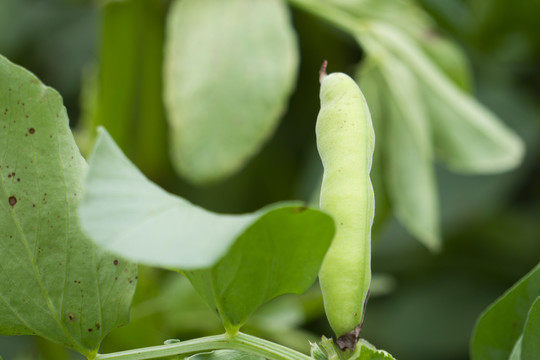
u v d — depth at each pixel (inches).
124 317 21.9
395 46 40.4
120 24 38.5
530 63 55.4
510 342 23.2
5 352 53.7
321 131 21.0
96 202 19.1
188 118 35.4
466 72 45.1
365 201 20.6
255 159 50.8
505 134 43.0
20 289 21.6
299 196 50.1
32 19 64.7
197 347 21.4
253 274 20.9
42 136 21.4
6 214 21.4
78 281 21.7
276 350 21.4
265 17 36.4
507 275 58.7
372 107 39.4
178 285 35.8
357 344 20.8
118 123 40.4
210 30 36.4
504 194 56.4
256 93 35.4
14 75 21.3
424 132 39.2
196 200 48.8
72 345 21.8
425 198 39.2
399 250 55.7
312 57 51.8
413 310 57.0
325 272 20.6
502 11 49.8
